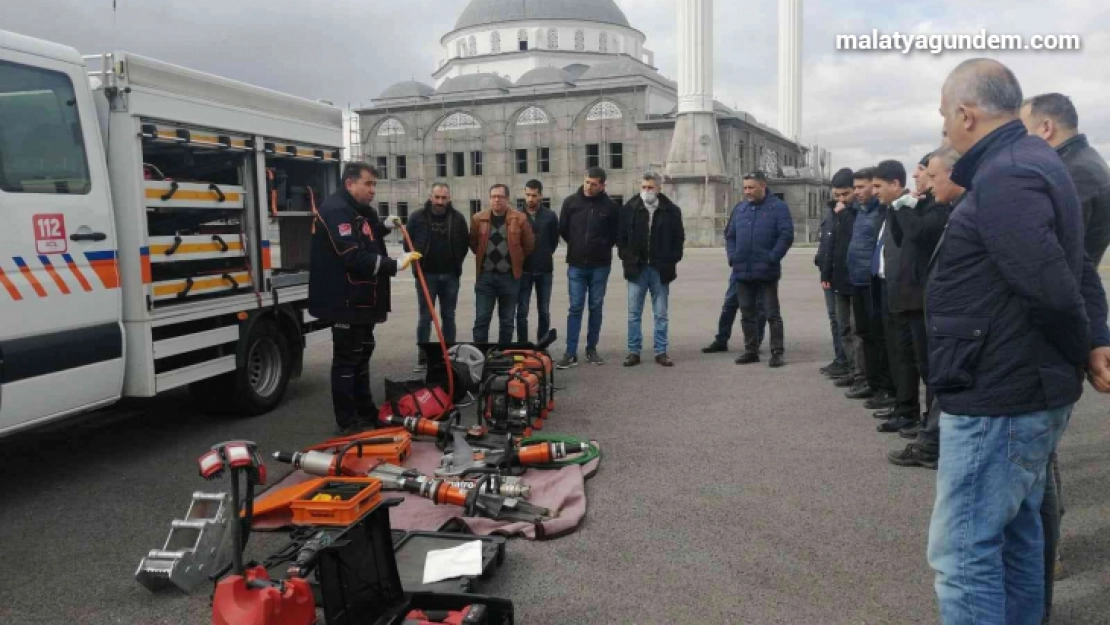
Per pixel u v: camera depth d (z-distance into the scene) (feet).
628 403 25.07
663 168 177.27
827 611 12.05
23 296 15.98
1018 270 8.58
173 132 19.93
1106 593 12.55
